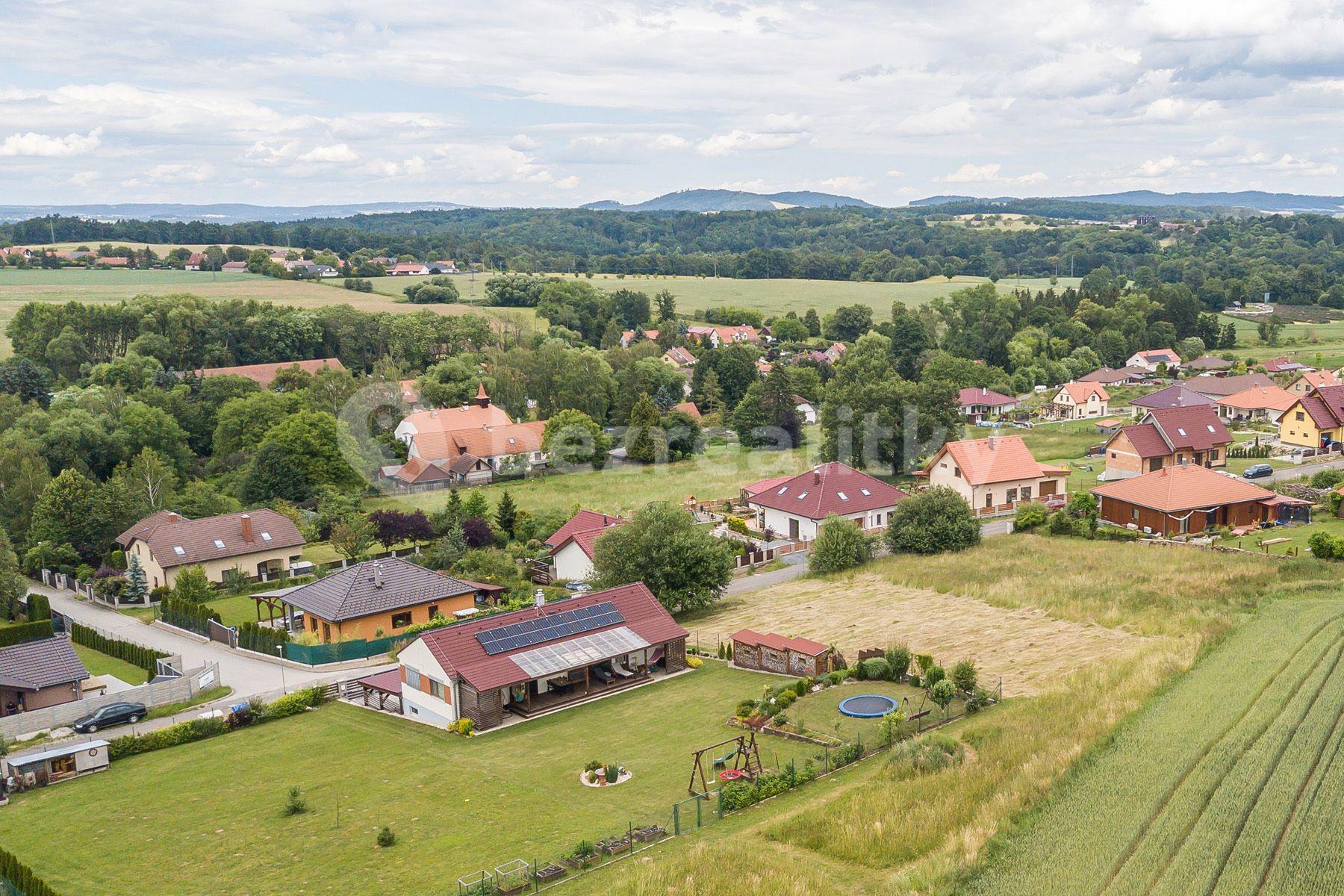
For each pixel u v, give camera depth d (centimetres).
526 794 3969
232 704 5203
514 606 6606
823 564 7288
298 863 3497
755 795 3753
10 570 7444
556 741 4556
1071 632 5447
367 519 8694
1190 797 3309
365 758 4503
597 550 6556
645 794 3881
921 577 6738
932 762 3769
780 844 3347
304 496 10094
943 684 4425
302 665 5962
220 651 6356
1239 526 7638
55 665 5475
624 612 5597
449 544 7900
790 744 4294
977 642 5438
